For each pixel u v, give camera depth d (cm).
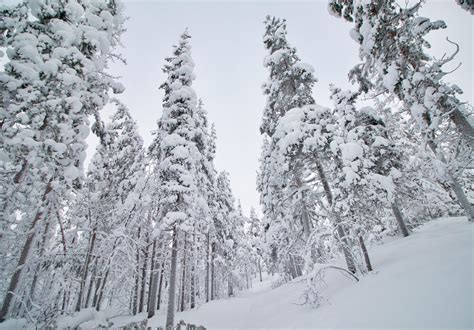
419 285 521
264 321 1000
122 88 1176
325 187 1177
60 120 893
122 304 1366
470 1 748
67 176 898
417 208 1507
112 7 1230
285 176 1367
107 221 1441
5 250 935
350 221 898
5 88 830
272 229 1770
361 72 1158
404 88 912
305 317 739
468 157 872
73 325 963
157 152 1580
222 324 1216
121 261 1212
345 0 1029
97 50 1067
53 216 1084
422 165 1195
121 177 1666
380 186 984
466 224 958
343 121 1342
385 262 881
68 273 1141
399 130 1644
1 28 877
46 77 857
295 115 1218
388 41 937
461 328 345
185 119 1450
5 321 773
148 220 1591
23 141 770
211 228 1972
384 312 488
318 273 838
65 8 971
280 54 1438
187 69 1526
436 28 879
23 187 907
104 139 1306
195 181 1395
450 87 877
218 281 2689
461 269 498
